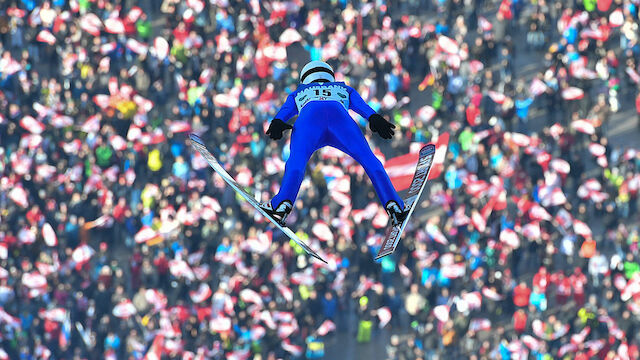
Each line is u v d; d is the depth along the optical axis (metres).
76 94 118.75
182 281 96.12
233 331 92.31
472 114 114.31
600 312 95.12
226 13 122.62
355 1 126.19
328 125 29.58
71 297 95.56
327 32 126.62
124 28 124.25
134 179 108.31
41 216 103.25
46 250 99.56
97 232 105.38
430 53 122.69
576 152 112.69
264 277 96.62
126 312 92.81
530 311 95.19
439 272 95.38
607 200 109.50
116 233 105.50
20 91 117.00
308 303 94.50
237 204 104.50
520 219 103.38
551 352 92.94
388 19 124.75
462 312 92.81
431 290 94.56
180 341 91.56
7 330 93.50
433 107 117.25
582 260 101.06
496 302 96.88
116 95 114.12
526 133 116.31
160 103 119.81
